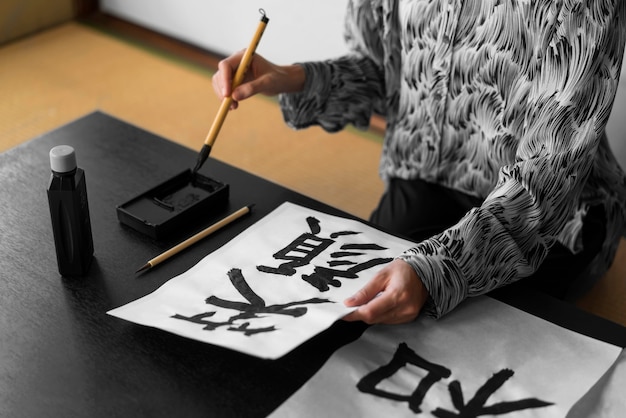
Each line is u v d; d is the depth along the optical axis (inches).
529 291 40.1
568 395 33.7
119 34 114.9
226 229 42.5
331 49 98.7
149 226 41.3
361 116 57.1
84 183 38.1
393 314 36.6
